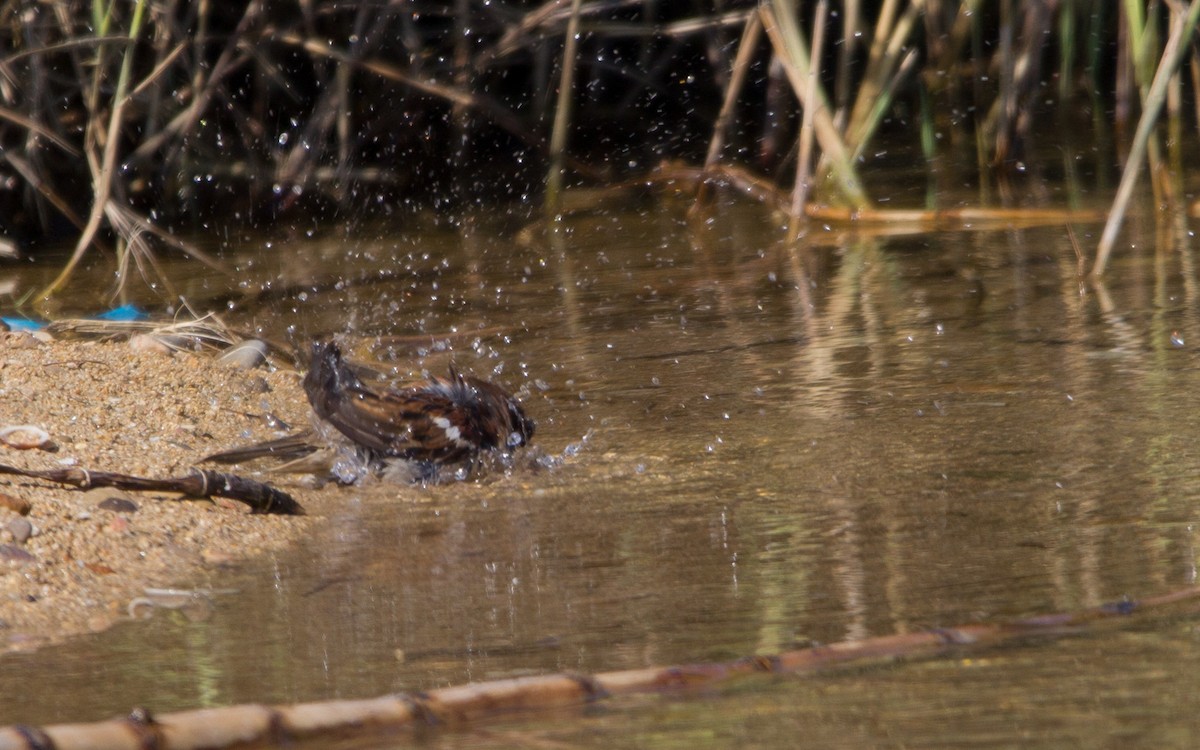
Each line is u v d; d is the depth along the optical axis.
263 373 11.88
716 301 14.56
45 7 19.38
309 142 21.86
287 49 22.72
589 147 25.67
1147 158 21.41
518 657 5.76
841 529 7.53
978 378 10.92
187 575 7.20
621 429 10.12
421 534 7.90
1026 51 21.84
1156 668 5.23
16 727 4.59
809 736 4.74
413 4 22.95
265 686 5.52
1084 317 12.83
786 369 11.62
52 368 11.09
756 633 5.92
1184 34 14.23
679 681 5.33
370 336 13.54
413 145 23.64
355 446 9.18
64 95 19.80
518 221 20.45
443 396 9.44
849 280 15.29
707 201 21.14
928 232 17.86
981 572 6.62
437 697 5.10
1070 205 18.78
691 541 7.46
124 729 4.70
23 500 7.71
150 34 20.78
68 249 19.53
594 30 22.59
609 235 18.95
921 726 4.79
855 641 5.66
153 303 15.50
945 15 23.19
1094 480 8.16
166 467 9.14
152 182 21.50
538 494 8.69
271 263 17.92
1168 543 6.90
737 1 24.73
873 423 9.84
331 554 7.54
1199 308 12.83
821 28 18.12
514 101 25.44
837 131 19.73
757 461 9.10
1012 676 5.22
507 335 13.41
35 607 6.63
